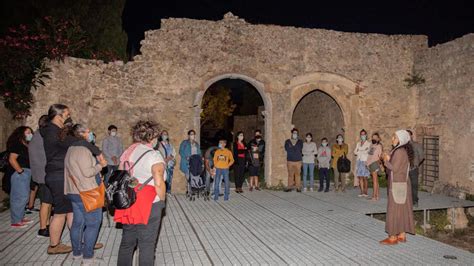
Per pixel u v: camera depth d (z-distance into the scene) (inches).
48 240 226.4
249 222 284.7
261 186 457.7
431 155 471.5
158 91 430.6
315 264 197.3
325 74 474.9
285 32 465.1
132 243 156.3
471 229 356.5
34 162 220.8
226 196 374.9
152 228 156.4
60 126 197.8
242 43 451.5
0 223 264.5
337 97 485.4
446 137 438.6
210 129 1168.8
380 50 492.4
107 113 418.9
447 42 441.4
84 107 409.4
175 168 428.8
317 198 387.9
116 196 148.9
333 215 309.4
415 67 495.2
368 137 484.7
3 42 349.1
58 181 192.5
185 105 435.8
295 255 211.0
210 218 297.1
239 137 421.4
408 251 219.0
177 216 303.4
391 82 493.4
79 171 175.5
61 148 191.6
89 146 184.1
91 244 182.1
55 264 188.5
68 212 199.3
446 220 359.3
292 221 288.8
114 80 422.3
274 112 459.5
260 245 228.8
